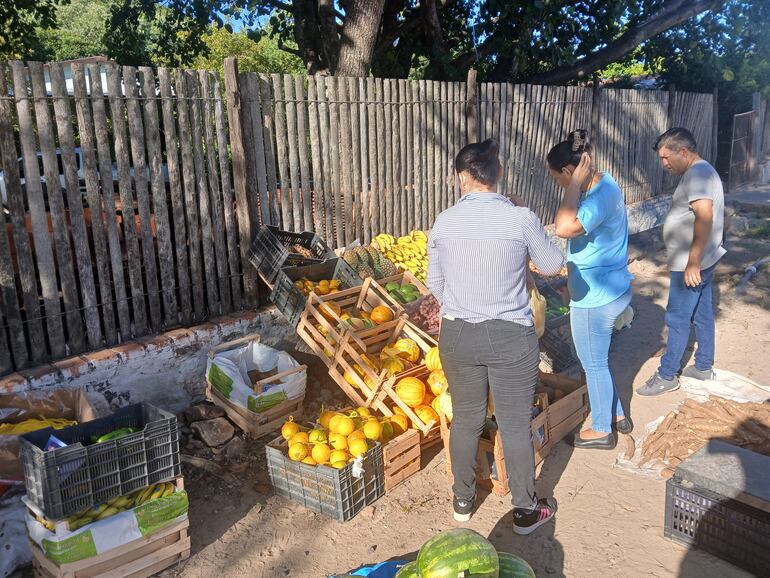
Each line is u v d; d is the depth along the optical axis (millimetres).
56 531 3217
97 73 4812
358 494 4199
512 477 3758
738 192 17062
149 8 11820
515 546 3834
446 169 8250
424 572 2770
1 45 13031
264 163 6051
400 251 6988
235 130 5660
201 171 5559
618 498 4305
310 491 4211
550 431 4781
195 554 3824
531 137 9727
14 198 4523
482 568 2736
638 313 8344
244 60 22438
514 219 3430
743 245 11914
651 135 13289
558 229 4117
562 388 5344
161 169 5309
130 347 5098
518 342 3484
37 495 3256
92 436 3645
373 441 4359
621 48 11953
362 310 5664
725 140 17078
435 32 11203
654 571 3594
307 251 6125
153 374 5207
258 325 5934
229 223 5863
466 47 12695
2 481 3586
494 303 3457
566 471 4648
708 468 3693
